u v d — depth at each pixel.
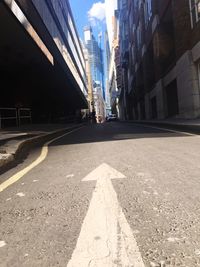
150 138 14.71
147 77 47.00
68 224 4.43
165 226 4.16
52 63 34.50
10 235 4.21
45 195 5.94
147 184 6.21
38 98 56.91
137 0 54.41
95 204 5.16
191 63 24.73
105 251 3.55
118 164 8.39
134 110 74.94
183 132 17.27
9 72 36.66
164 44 34.56
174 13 27.53
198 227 4.09
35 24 26.11
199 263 3.22
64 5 45.16
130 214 4.64
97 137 17.47
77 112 97.50
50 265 3.35
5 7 19.64
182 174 6.91
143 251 3.52
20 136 15.16
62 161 9.69
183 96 26.89
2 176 8.05
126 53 79.56
